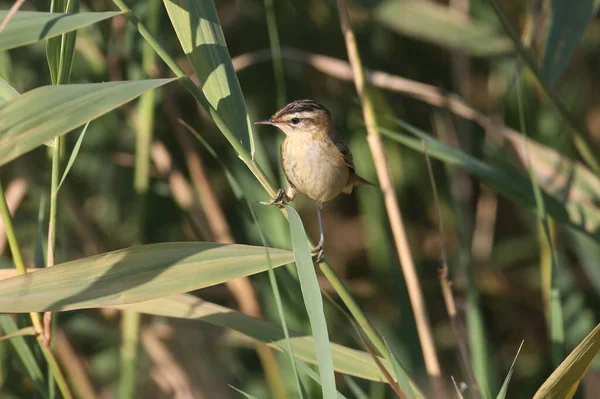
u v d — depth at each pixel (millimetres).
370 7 10828
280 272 9375
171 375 11469
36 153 11703
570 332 11633
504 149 12531
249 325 7355
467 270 10039
